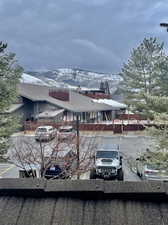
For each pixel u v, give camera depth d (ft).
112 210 6.72
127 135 105.70
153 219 6.46
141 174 46.32
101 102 156.66
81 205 6.88
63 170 37.40
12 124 41.96
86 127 110.22
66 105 123.95
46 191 7.11
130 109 124.57
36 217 6.64
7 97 42.16
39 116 112.06
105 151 51.75
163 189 6.90
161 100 41.96
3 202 7.03
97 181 7.21
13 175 48.60
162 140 37.47
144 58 130.31
